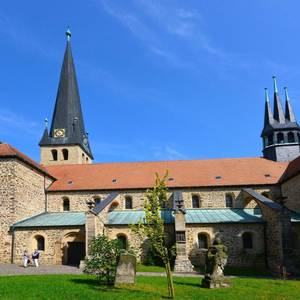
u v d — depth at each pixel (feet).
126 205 144.15
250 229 120.47
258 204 126.62
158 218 64.90
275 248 112.06
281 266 105.50
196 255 119.85
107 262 74.28
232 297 61.41
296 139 167.22
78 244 122.52
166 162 162.81
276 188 141.49
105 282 75.10
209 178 147.33
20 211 127.95
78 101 206.49
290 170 141.79
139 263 118.62
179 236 112.16
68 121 195.62
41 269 104.42
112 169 160.15
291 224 114.83
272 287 73.10
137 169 158.51
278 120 170.91
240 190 142.00
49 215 138.62
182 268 107.96
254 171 150.61
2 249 122.72
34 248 122.83
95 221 113.80
